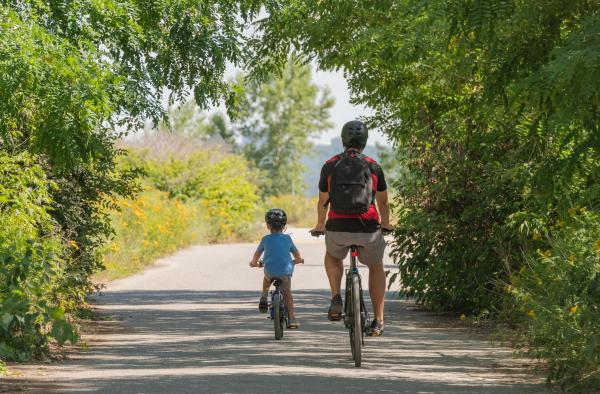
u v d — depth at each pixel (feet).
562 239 91.45
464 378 78.64
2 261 85.51
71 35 100.83
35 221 103.04
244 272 229.66
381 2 107.14
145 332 117.29
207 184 396.57
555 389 73.46
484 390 72.64
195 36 123.13
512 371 83.10
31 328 87.81
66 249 119.96
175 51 125.80
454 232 134.51
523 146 115.65
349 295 86.79
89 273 132.67
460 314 138.00
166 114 117.60
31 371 82.02
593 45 62.03
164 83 127.54
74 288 116.57
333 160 84.84
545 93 65.67
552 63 63.31
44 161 115.14
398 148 153.99
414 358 91.71
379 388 72.49
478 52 78.59
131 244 240.53
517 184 115.96
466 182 133.49
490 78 74.33
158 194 335.67
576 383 72.74
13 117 95.71
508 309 115.14
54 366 85.71
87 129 94.27
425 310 145.48
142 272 228.43
